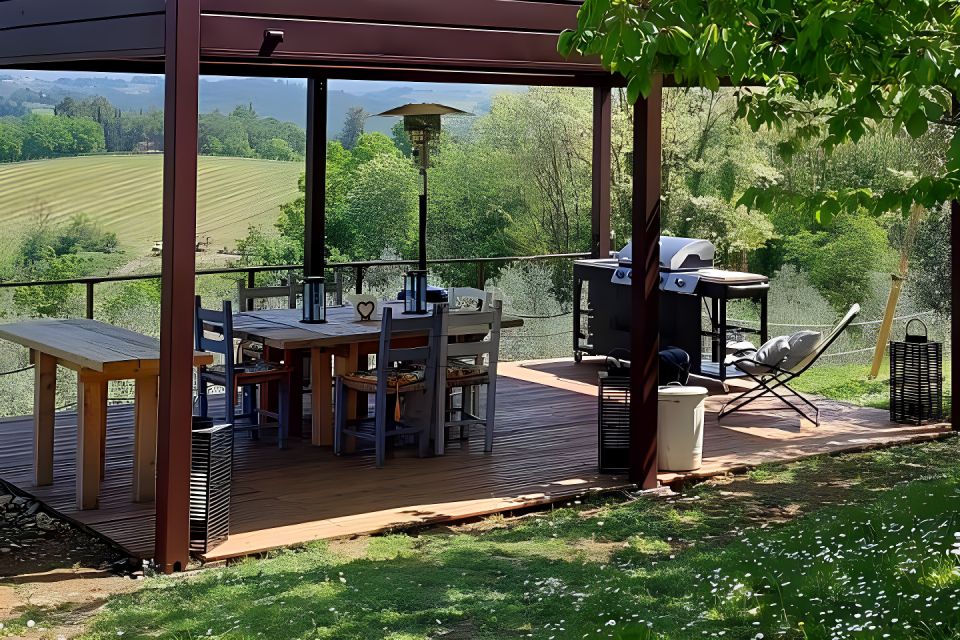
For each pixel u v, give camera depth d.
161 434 5.14
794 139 5.85
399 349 7.08
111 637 4.17
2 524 5.91
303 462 7.15
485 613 4.29
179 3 4.90
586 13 4.33
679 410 6.96
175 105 4.96
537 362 11.45
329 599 4.52
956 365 8.33
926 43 4.21
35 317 25.23
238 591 4.71
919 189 5.28
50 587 4.98
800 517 5.96
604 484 6.68
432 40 5.68
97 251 26.48
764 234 21.61
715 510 6.23
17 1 5.77
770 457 7.46
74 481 6.55
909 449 7.84
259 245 28.42
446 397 7.79
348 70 8.34
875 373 11.11
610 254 11.20
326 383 7.57
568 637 3.83
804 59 4.70
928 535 4.65
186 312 5.09
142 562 5.23
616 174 22.72
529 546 5.50
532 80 8.72
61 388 20.20
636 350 6.59
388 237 28.77
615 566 5.04
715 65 4.29
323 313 7.83
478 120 27.08
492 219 26.86
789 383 10.68
